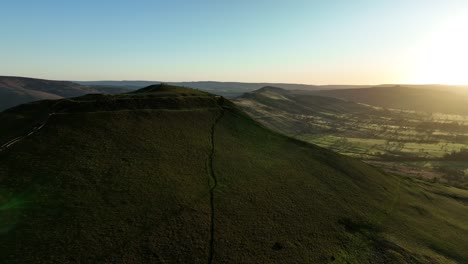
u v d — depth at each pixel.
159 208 38.75
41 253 28.94
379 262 39.28
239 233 37.78
